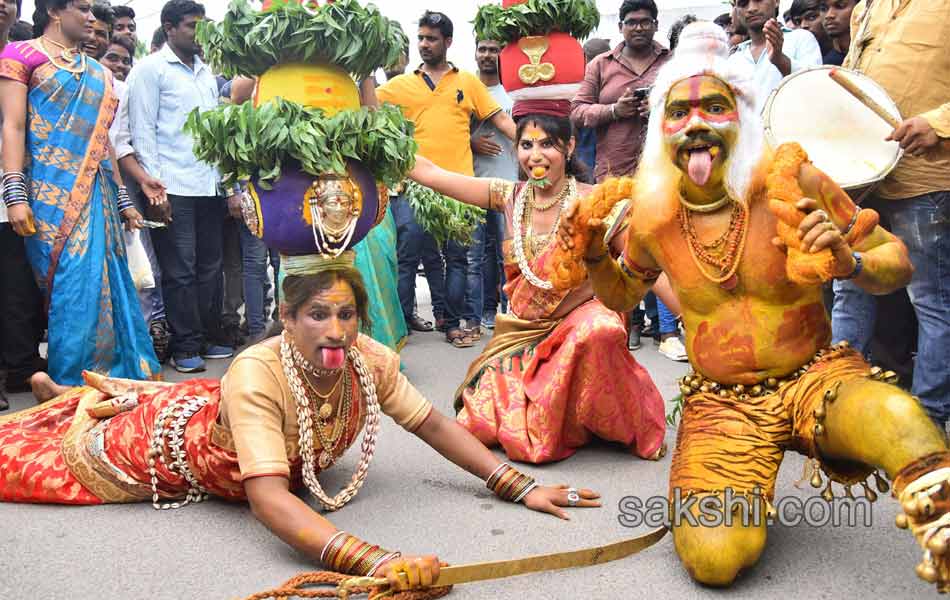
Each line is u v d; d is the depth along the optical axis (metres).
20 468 3.00
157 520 2.84
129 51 6.18
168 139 5.02
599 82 5.90
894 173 3.41
